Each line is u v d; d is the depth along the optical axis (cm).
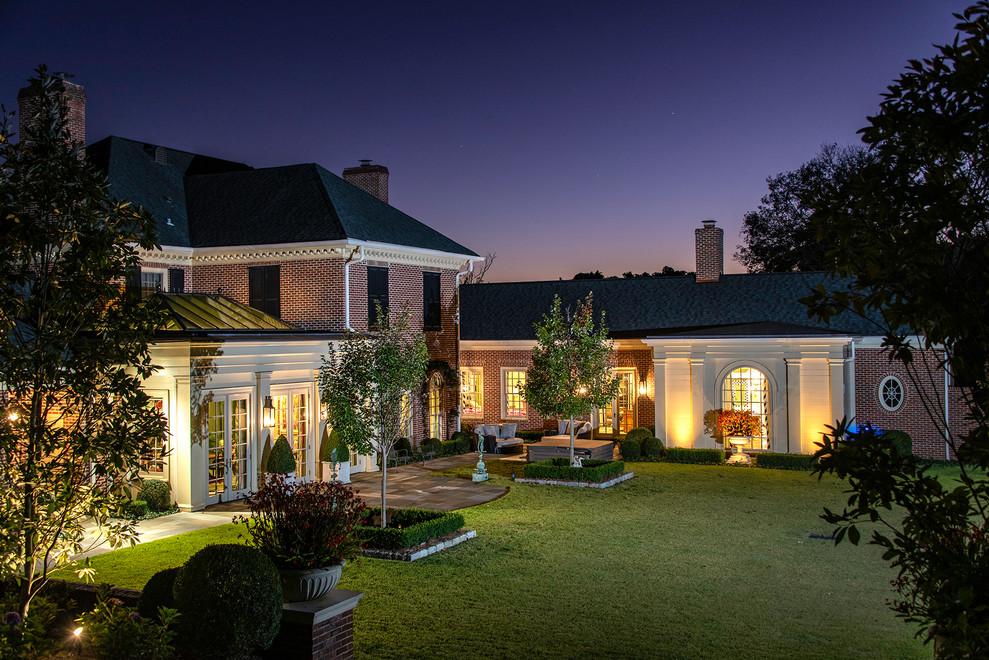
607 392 2588
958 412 2825
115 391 938
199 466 2002
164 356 1995
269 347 2231
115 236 962
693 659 1050
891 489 488
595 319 3509
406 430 2922
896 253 495
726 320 3328
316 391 2436
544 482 2430
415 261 3005
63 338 915
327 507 1011
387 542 1574
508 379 3503
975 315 461
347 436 1752
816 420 2761
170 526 1811
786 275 3484
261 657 919
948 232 486
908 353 498
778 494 2247
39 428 892
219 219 2852
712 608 1262
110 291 952
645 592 1345
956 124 469
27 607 916
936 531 485
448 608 1253
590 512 2008
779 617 1220
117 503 957
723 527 1836
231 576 845
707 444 2903
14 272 947
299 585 943
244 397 2164
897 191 497
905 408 2897
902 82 492
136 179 2861
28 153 937
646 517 1947
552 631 1151
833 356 2745
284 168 3047
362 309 2695
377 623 1177
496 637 1124
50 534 918
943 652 480
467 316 3697
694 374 2912
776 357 2819
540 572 1462
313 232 2630
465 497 2212
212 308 2369
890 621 1200
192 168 3256
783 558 1565
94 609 942
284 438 2194
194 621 832
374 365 1786
